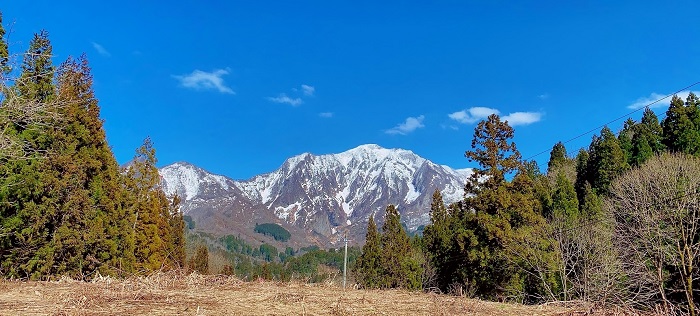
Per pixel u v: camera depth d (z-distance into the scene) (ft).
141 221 91.66
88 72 70.85
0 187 53.88
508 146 87.86
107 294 24.68
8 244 55.98
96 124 70.49
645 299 44.98
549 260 66.80
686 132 119.55
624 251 52.70
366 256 120.37
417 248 137.08
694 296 48.32
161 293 26.27
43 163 58.59
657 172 76.84
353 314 22.85
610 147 124.98
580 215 95.45
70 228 60.54
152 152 97.76
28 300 22.90
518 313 25.72
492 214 84.23
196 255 152.46
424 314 23.90
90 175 68.85
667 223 51.01
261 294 27.71
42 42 58.29
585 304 28.45
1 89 33.01
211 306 22.71
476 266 84.12
